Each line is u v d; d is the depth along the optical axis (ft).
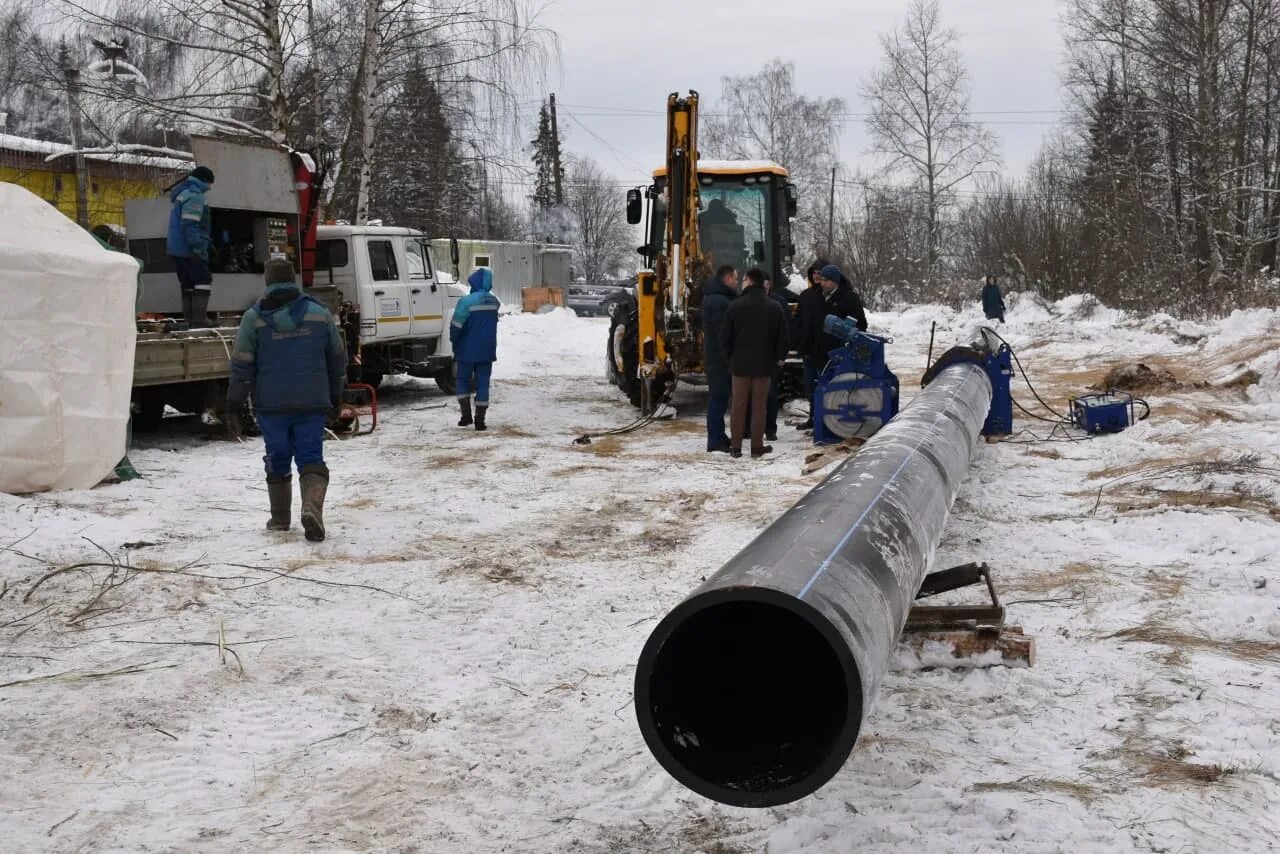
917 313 108.88
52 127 75.00
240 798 11.46
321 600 17.99
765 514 24.27
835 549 10.57
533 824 11.03
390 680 14.69
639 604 17.95
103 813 11.02
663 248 44.83
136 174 59.82
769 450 32.73
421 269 47.91
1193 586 17.85
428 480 28.50
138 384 29.63
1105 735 12.60
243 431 35.73
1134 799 11.03
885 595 10.47
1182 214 111.75
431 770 12.17
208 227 35.50
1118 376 45.14
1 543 20.25
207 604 17.62
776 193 43.68
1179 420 34.06
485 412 40.63
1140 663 14.66
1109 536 21.02
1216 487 23.90
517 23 62.34
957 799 11.05
